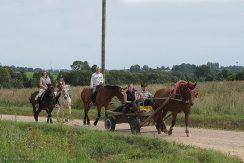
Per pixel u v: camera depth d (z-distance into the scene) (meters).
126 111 20.73
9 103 40.28
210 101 29.45
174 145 15.20
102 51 29.11
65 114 31.20
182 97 20.44
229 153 14.96
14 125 17.78
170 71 72.19
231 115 26.92
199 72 67.38
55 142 14.63
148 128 23.86
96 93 24.22
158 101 20.97
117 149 14.82
